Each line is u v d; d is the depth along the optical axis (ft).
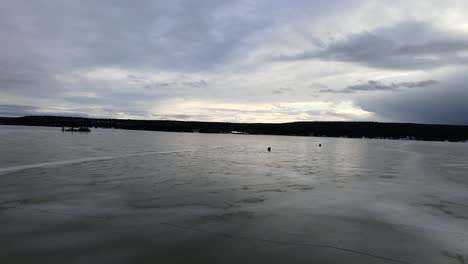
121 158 83.15
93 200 35.53
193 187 44.32
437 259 21.36
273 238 24.62
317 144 213.25
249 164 75.61
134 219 28.89
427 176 58.44
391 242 24.17
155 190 41.75
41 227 26.22
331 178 54.24
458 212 32.83
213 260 20.70
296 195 39.99
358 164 78.79
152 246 22.70
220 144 180.24
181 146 148.15
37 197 36.55
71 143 135.95
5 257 20.57
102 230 25.75
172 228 26.55
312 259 21.03
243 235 25.18
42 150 96.32
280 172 61.36
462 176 59.36
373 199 38.09
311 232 26.12
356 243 23.84
